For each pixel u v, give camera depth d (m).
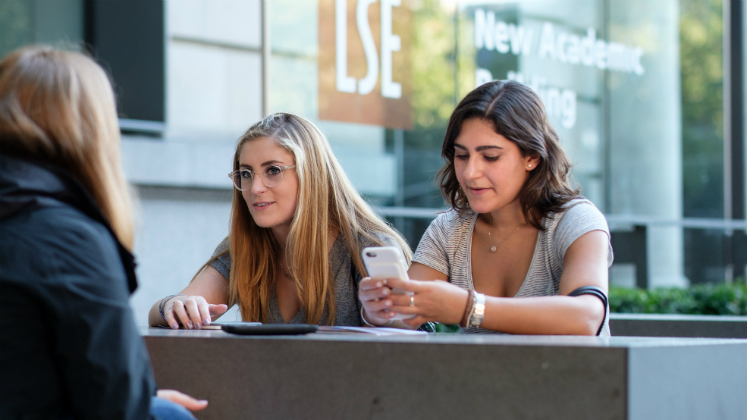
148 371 1.36
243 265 2.64
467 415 1.47
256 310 2.64
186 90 5.81
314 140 2.61
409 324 1.84
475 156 2.18
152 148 5.51
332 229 2.64
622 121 7.00
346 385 1.57
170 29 5.77
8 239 1.27
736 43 8.16
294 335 1.75
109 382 1.28
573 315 1.82
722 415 1.67
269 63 5.28
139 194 5.53
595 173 6.81
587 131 6.72
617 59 6.97
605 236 2.14
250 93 6.07
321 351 1.59
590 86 6.74
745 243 7.98
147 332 1.88
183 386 1.72
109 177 1.44
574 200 2.26
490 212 2.35
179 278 5.71
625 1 7.04
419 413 1.50
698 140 7.74
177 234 5.72
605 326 1.98
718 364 1.65
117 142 1.49
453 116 2.25
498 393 1.45
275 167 2.51
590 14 6.73
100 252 1.32
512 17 6.09
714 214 7.90
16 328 1.25
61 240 1.28
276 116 2.66
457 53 5.70
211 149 5.78
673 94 7.50
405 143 5.54
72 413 1.31
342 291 2.59
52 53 1.47
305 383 1.60
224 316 4.03
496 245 2.35
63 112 1.40
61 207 1.33
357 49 5.20
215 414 1.69
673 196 7.50
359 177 5.36
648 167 7.27
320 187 2.57
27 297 1.25
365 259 1.79
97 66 1.51
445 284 1.80
